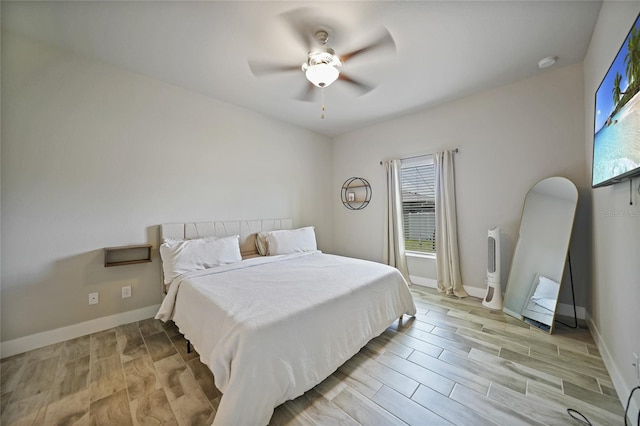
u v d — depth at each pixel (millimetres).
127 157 2457
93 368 1751
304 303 1616
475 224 3051
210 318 1593
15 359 1856
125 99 2438
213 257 2559
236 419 1150
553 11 1731
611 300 1648
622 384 1413
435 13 1729
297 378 1410
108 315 2359
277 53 2166
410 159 3637
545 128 2562
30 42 2000
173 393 1511
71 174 2174
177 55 2211
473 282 3094
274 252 3217
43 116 2051
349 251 4426
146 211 2576
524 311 2463
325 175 4551
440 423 1297
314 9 1689
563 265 2258
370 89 2809
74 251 2191
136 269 2518
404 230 3838
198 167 2939
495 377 1630
